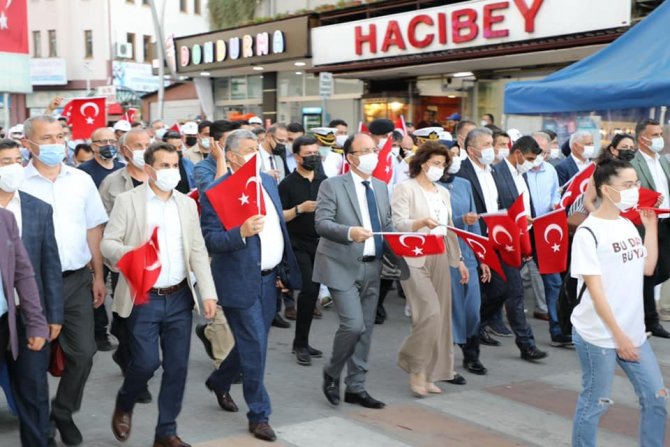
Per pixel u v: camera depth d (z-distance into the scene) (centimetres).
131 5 4391
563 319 464
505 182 670
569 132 1241
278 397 562
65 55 4369
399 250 516
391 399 561
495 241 564
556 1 1189
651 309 750
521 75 1430
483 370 627
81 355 447
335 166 884
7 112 1179
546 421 522
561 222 548
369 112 1728
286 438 477
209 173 618
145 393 543
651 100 723
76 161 887
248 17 1938
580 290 408
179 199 446
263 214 464
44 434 422
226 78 2209
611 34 1139
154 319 435
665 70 745
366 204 529
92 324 458
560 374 632
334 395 536
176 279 439
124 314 432
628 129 1016
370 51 1502
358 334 514
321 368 643
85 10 4306
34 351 412
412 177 568
